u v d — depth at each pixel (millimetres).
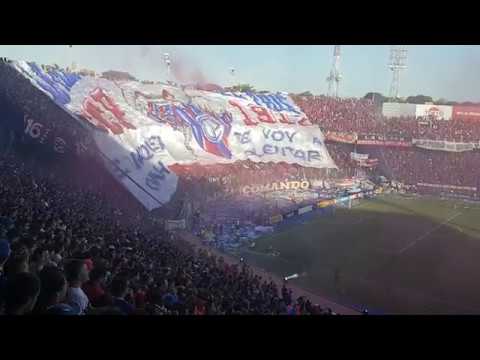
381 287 24641
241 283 18844
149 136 42375
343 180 58750
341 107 70500
